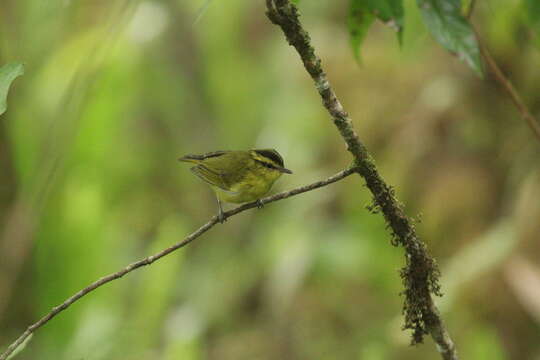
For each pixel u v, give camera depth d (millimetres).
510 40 10336
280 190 13422
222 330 13859
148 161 17109
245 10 16672
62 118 10383
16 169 11234
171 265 12211
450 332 10820
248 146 15922
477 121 11094
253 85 16266
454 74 11367
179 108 16500
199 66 16469
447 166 11062
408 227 6531
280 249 12789
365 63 12297
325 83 6070
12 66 5566
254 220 15320
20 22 10484
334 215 13195
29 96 12789
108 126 13938
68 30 13195
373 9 6547
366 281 13445
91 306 11555
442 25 6422
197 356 12445
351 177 12727
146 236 16609
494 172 10977
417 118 11359
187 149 16906
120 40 14070
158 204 16953
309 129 13547
